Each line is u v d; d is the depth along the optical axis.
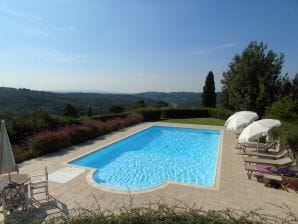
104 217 4.71
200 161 14.75
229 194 8.60
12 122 14.66
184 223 4.45
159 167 13.63
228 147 15.83
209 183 11.35
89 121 20.16
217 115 31.88
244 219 4.82
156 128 25.44
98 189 9.00
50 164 12.09
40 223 4.83
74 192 8.73
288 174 9.62
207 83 41.78
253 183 9.63
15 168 7.46
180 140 20.56
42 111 17.67
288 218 6.84
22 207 7.39
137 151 17.03
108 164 14.03
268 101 27.52
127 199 8.19
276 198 8.29
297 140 11.75
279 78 29.06
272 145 13.84
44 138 14.20
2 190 7.00
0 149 7.25
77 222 4.59
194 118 32.59
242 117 14.50
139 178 11.95
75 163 13.02
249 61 29.05
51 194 8.56
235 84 29.70
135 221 4.55
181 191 8.80
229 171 11.10
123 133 20.64
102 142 17.14
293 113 19.98
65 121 18.23
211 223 4.46
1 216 7.10
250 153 12.22
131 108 34.59
